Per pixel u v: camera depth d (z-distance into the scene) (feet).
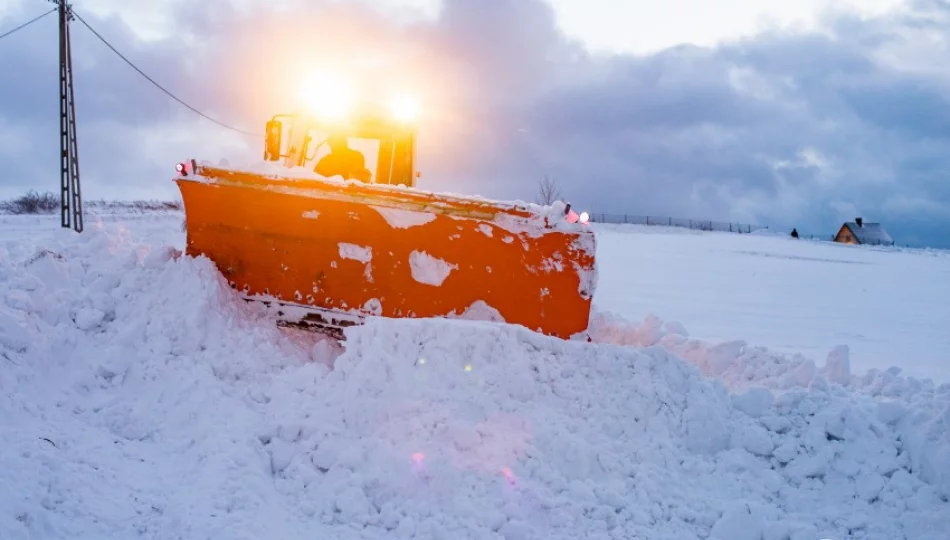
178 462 15.84
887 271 121.08
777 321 56.75
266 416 17.63
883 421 18.10
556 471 15.79
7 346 17.98
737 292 77.46
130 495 14.05
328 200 23.97
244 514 13.73
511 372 17.90
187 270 22.53
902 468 16.97
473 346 18.29
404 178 29.89
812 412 18.22
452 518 14.28
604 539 14.29
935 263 148.36
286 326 24.64
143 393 18.78
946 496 16.03
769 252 156.25
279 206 24.21
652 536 14.65
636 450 16.89
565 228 23.61
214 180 24.29
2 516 11.98
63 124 66.59
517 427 16.69
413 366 17.94
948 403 17.71
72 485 13.75
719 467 17.08
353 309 24.25
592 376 18.39
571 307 23.86
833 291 84.53
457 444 15.96
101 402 17.99
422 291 24.08
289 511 14.57
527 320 23.90
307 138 29.78
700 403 18.01
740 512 14.96
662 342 26.25
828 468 17.01
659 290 75.20
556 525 14.52
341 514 14.49
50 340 19.13
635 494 15.74
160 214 121.29
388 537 13.91
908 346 47.01
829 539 14.97
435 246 23.99
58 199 132.16
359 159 29.94
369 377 17.60
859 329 54.29
